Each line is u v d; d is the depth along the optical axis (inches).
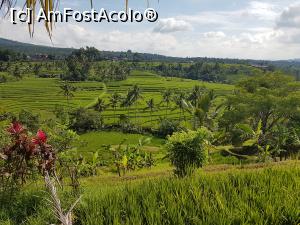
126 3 67.4
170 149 534.6
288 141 1068.5
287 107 1699.1
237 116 1750.7
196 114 940.0
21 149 310.0
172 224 194.2
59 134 423.5
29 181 398.6
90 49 7824.8
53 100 4778.5
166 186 250.7
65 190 346.3
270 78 2032.5
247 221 183.8
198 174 293.4
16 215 273.3
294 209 196.9
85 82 6063.0
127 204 217.5
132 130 3501.5
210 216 192.1
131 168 1073.5
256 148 1198.9
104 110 4360.2
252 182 257.9
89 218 196.9
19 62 7308.1
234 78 7421.3
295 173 277.3
